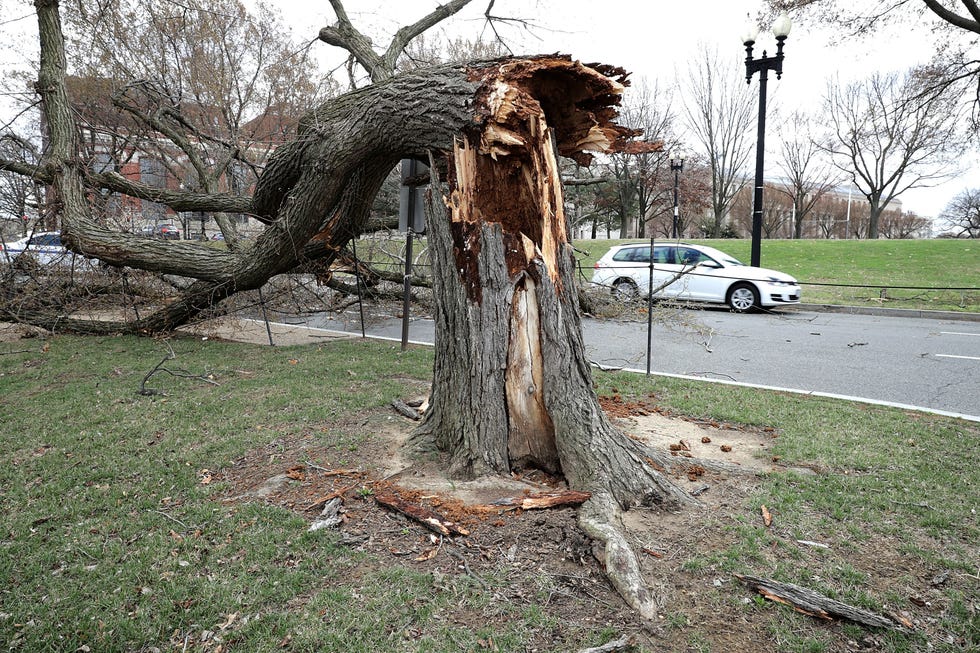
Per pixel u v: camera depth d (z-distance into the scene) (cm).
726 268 1333
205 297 864
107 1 1102
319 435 437
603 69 368
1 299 905
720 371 709
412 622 238
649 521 309
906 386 635
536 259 341
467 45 1199
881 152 3916
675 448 415
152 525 314
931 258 1966
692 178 3528
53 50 879
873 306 1314
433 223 378
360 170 607
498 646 224
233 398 543
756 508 327
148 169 1456
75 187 832
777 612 243
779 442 435
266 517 316
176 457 405
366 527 304
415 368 666
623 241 2503
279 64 1319
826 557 280
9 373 661
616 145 420
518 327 345
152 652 226
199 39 1287
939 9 1288
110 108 1262
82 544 297
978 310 1236
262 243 740
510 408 350
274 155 652
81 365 689
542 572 266
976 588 258
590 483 323
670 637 230
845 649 225
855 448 422
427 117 393
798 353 820
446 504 316
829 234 6034
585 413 340
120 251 784
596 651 219
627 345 883
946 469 385
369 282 982
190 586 261
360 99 486
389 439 429
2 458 412
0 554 288
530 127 352
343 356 738
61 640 232
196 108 1335
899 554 284
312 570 271
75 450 422
